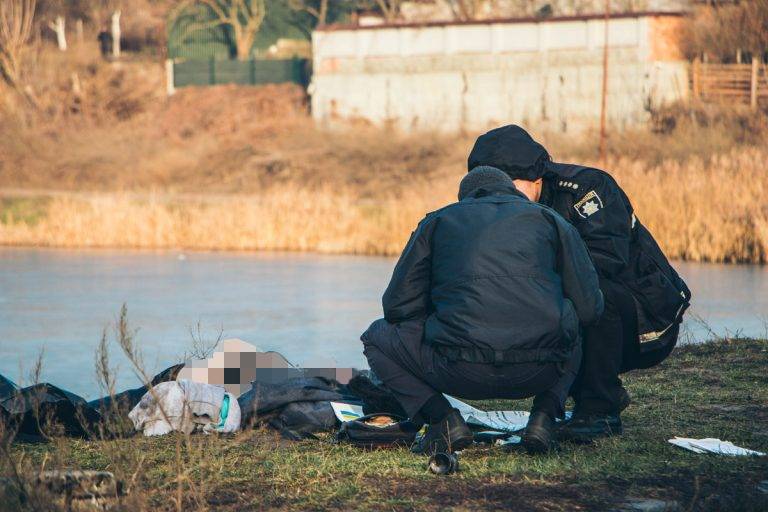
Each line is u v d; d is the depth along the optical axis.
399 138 73.12
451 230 9.32
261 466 9.40
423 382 9.62
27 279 35.00
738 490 8.56
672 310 10.59
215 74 96.12
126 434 9.99
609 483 8.77
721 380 13.71
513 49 75.12
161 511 8.00
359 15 100.00
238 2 102.56
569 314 9.14
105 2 105.25
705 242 38.66
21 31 91.25
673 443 10.12
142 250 46.47
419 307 9.56
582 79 71.38
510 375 9.08
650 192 41.03
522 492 8.49
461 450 9.55
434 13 93.19
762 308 25.09
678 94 67.50
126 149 80.31
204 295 30.19
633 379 14.03
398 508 8.10
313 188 68.38
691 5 70.44
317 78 82.94
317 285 32.59
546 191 10.45
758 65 64.50
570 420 10.57
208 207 52.81
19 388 11.50
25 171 78.38
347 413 10.99
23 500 7.81
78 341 21.67
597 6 80.88
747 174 42.12
